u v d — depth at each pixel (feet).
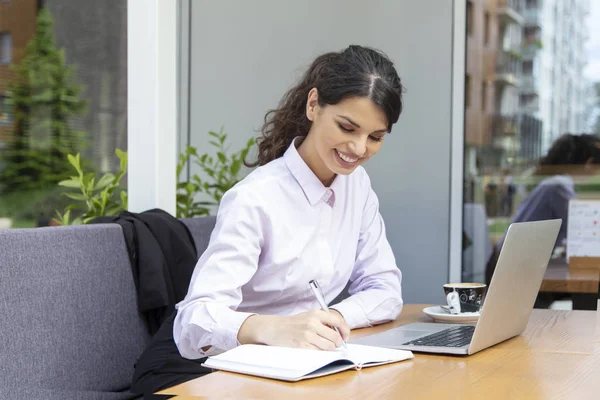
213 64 13.02
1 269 6.24
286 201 5.64
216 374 4.08
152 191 9.02
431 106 11.89
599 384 3.91
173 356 6.09
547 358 4.57
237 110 12.92
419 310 6.80
